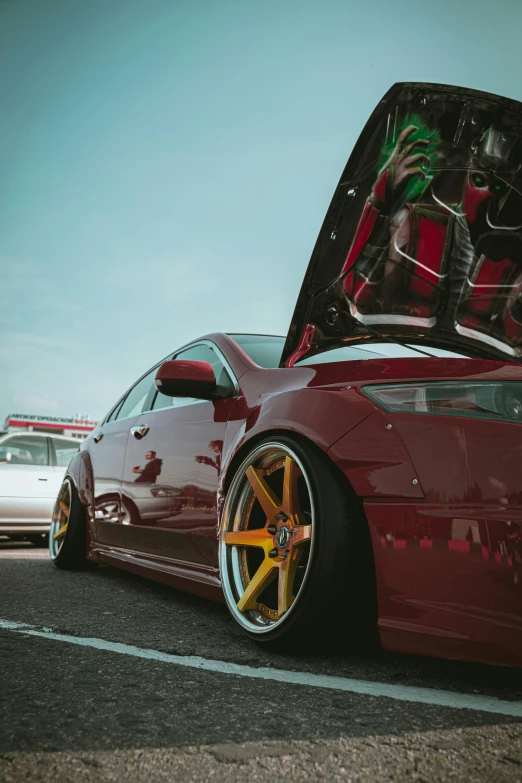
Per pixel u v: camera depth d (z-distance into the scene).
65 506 4.15
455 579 1.55
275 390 2.30
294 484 2.01
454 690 1.57
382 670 1.75
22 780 1.06
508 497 1.52
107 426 3.87
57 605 2.70
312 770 1.12
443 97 2.22
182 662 1.79
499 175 2.43
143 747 1.20
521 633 1.45
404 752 1.20
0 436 6.28
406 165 2.33
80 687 1.52
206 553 2.44
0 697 1.43
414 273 2.59
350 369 2.09
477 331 2.83
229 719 1.34
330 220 2.27
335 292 2.44
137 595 3.02
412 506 1.65
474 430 1.63
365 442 1.79
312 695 1.51
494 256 2.62
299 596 1.82
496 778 1.11
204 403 2.69
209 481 2.44
